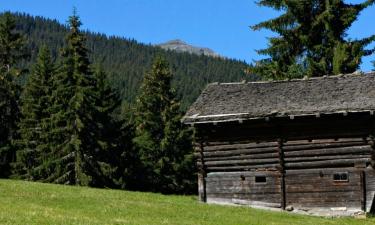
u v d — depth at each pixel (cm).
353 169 3222
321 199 3262
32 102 6206
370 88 3372
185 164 6444
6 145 6231
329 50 4781
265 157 3409
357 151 3222
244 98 3628
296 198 3316
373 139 3194
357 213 3178
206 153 3553
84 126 5428
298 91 3562
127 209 2741
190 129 6562
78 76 5534
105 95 6381
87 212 2562
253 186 3422
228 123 3469
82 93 5453
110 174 5575
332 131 3288
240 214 2905
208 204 3266
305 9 4909
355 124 3241
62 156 5553
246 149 3462
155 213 2702
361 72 3631
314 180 3291
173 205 3023
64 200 2869
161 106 6594
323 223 2800
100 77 6456
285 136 3381
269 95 3597
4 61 6575
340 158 3253
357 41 4775
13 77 6506
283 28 4944
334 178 3262
